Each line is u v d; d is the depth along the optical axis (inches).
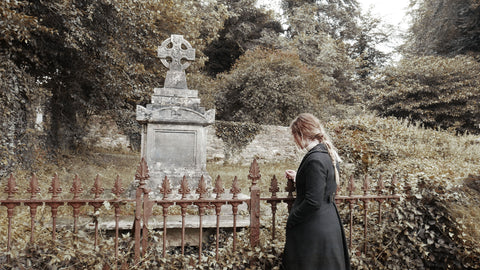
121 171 348.5
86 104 368.5
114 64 335.3
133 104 535.5
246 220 150.2
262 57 677.3
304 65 691.4
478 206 140.1
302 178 92.3
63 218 140.6
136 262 105.2
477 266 122.3
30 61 312.0
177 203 107.0
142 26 338.6
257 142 551.5
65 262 104.3
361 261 119.3
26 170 277.1
